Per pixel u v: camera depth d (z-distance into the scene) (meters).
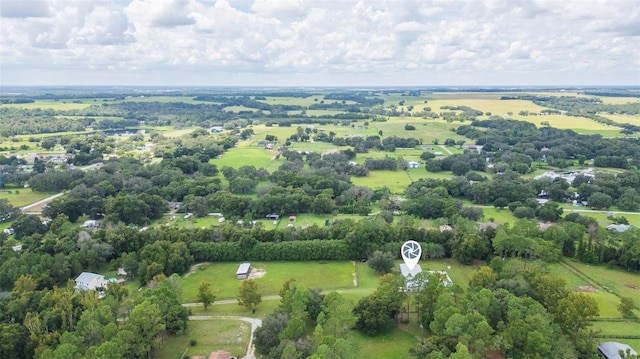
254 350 130.38
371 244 193.25
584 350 120.19
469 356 103.50
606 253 186.12
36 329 125.81
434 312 127.94
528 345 111.06
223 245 196.50
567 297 128.62
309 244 196.00
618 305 149.50
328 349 104.94
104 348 108.44
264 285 173.25
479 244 186.88
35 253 178.50
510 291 141.62
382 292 143.00
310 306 141.00
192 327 143.25
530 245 174.75
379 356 126.81
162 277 161.00
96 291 154.38
